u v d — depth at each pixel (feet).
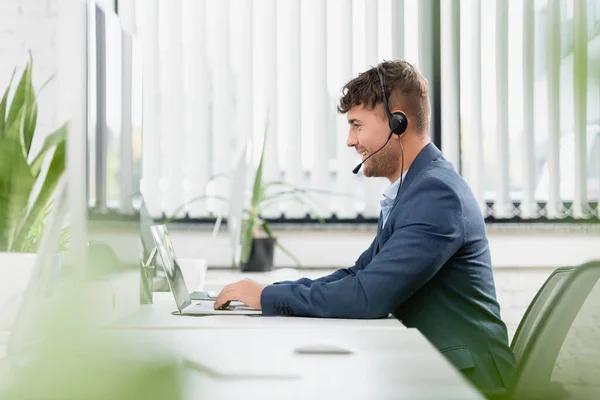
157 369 0.98
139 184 4.49
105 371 0.95
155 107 9.96
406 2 10.07
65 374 0.95
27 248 4.55
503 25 10.00
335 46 10.05
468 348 5.04
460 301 5.17
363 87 5.87
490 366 4.99
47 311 1.10
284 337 3.42
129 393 0.93
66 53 3.04
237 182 8.78
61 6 3.02
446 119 10.11
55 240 2.80
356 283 4.80
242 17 10.02
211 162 10.06
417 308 5.21
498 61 10.00
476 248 5.28
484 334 5.08
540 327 4.30
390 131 5.80
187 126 10.03
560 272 4.86
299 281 6.07
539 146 10.00
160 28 10.00
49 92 9.38
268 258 9.35
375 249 5.93
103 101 3.37
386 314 4.84
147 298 5.32
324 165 10.05
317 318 4.74
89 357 0.98
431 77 10.11
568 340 4.39
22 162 4.60
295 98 10.03
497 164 10.04
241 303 5.51
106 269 2.94
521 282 10.02
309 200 10.06
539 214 10.03
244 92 10.03
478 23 10.00
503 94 10.02
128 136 4.04
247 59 10.01
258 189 9.43
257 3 10.02
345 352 2.90
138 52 4.44
